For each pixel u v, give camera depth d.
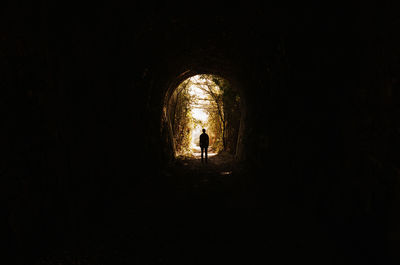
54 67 2.89
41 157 2.68
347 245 2.53
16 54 2.36
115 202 4.46
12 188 2.30
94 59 3.79
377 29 1.99
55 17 2.80
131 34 4.68
